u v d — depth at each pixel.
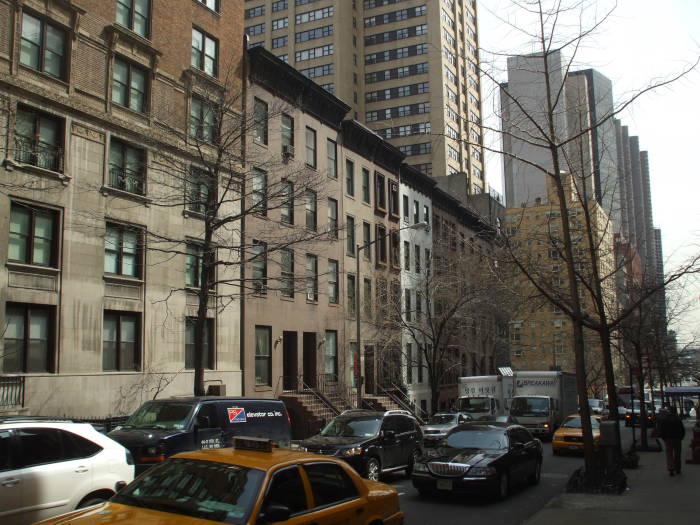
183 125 24.41
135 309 22.33
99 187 21.36
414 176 45.34
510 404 34.09
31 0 19.81
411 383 42.16
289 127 31.80
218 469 6.33
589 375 56.03
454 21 83.62
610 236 23.92
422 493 14.57
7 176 18.59
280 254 29.28
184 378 23.92
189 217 24.89
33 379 18.72
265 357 28.81
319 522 6.48
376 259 39.12
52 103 20.08
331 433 16.67
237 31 28.53
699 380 59.34
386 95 80.12
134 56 23.30
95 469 8.78
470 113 82.88
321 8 82.50
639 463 19.64
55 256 19.91
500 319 39.25
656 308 28.39
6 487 7.69
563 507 11.89
